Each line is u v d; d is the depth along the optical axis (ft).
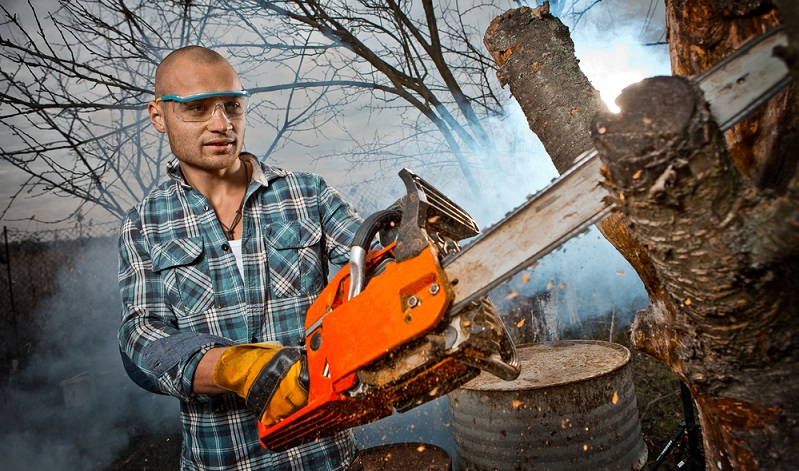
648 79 2.53
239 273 5.85
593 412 8.43
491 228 2.99
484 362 3.36
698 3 3.53
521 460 8.52
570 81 4.99
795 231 2.34
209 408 5.57
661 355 3.90
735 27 3.42
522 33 5.26
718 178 2.41
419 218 3.28
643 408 13.88
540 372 9.41
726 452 3.43
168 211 5.96
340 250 6.15
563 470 8.40
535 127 5.23
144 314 5.53
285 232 6.04
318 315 3.93
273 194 6.17
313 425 4.04
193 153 5.64
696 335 3.26
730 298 2.75
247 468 5.56
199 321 5.70
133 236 5.85
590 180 2.78
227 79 5.60
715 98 2.45
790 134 3.21
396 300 3.22
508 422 8.53
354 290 3.65
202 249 5.80
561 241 2.87
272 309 5.85
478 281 3.07
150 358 4.90
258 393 4.07
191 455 5.75
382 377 3.37
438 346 3.16
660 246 2.73
